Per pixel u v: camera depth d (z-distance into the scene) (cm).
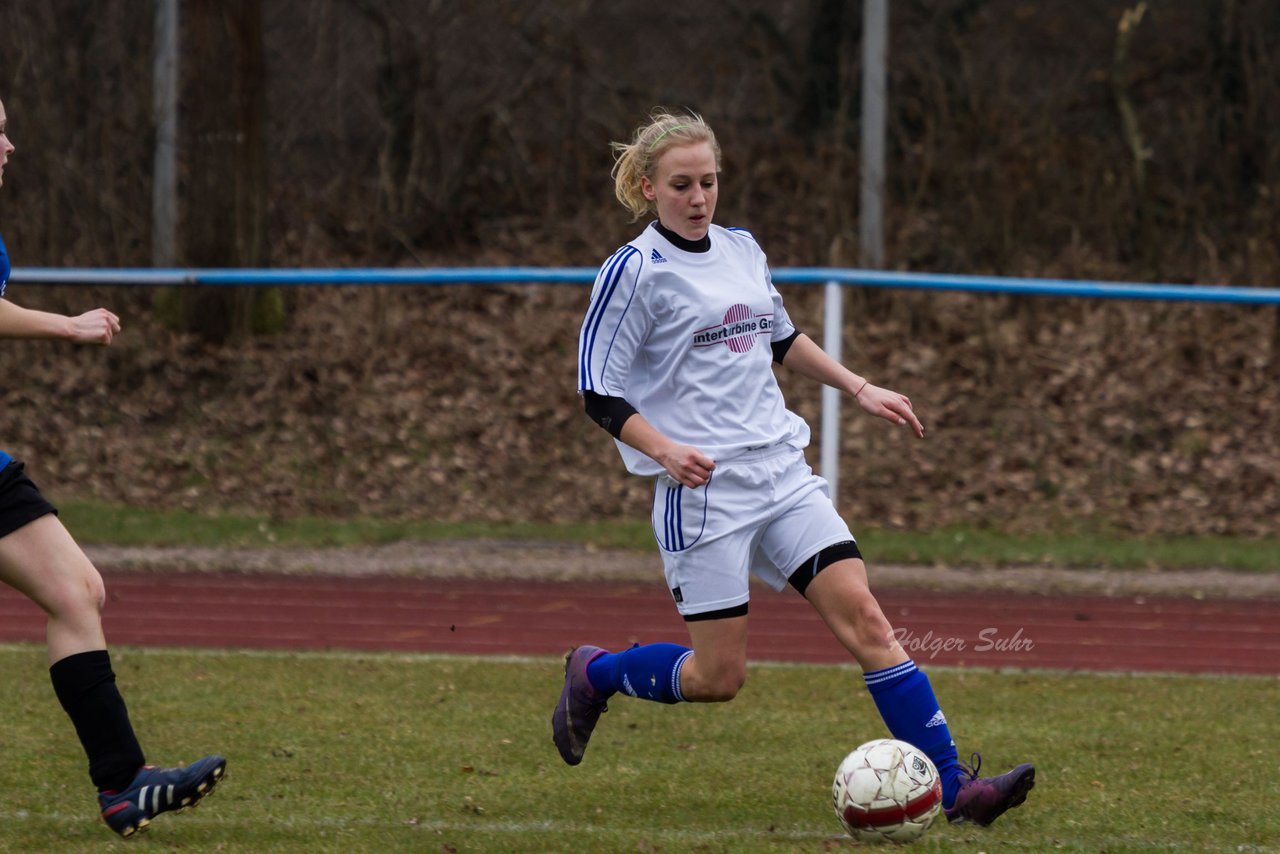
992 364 4956
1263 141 5691
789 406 4778
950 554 3691
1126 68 5956
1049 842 1518
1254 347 5041
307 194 5997
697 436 1577
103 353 5078
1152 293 3716
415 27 6206
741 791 1752
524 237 5906
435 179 6075
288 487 4378
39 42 5488
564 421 4747
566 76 6319
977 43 6094
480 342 5222
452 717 2145
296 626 2964
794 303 5503
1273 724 2150
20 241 5441
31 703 2184
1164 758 1931
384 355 5109
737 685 1609
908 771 1498
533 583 3459
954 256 5456
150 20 5512
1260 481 4291
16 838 1492
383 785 1758
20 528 1477
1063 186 5597
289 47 6169
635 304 1562
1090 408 4716
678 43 6525
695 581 1580
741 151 6150
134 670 2470
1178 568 3616
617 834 1538
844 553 1591
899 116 5822
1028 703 2289
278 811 1628
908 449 4516
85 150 5541
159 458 4531
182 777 1488
